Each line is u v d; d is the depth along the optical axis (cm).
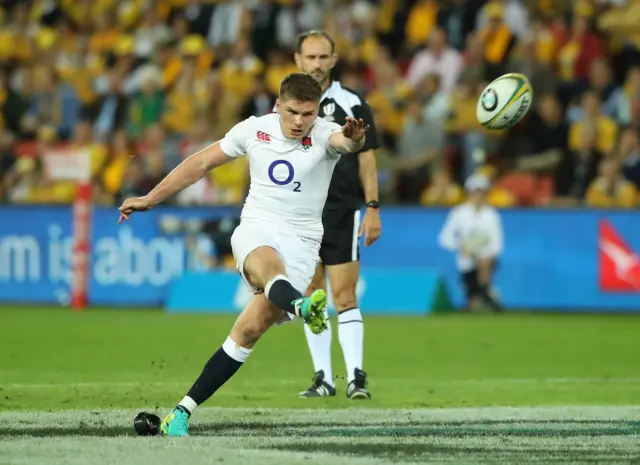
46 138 7306
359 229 3106
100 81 7944
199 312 6247
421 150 6631
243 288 6297
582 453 2097
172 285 6500
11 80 8175
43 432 2366
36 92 7881
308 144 2345
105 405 2858
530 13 7312
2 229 6750
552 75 6712
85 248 6450
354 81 7038
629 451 2127
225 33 7981
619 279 6106
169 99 7425
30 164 7256
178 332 5062
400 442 2236
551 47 6988
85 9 8594
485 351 4397
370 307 6188
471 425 2498
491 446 2184
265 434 2353
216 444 2191
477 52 6850
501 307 6247
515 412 2738
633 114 6369
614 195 6247
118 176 6912
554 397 3095
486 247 6144
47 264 6694
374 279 6241
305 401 2981
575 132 6500
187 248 6506
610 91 6712
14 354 4191
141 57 7956
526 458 2044
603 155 6400
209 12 8050
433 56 7100
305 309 2095
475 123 6700
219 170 6731
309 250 2366
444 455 2067
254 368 3809
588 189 6350
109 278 6619
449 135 6762
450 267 6294
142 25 8362
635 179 6272
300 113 2291
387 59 7312
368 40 7475
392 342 4706
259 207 2364
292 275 2342
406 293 6147
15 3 8912
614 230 6109
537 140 6556
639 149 6294
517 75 2614
